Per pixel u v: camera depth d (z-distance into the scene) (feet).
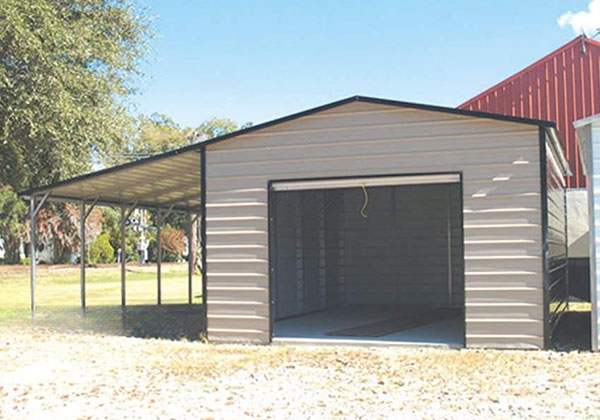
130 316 44.96
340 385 21.76
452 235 52.54
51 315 45.62
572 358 25.45
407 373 23.34
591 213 27.07
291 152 30.96
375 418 17.67
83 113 55.26
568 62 58.54
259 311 31.04
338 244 54.03
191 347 30.37
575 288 49.08
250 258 31.30
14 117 52.08
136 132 67.72
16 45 51.42
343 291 54.44
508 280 27.61
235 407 19.12
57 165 59.41
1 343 32.19
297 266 44.60
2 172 62.85
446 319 41.63
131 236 124.36
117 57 62.85
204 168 32.27
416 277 53.21
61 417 18.39
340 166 30.22
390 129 29.53
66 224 99.30
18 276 87.10
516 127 27.78
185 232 132.87
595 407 18.34
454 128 28.60
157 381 22.84
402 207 53.88
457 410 18.26
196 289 74.64
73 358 27.73
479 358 25.61
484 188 28.09
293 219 44.14
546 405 18.65
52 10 54.70
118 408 19.22
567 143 57.72
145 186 42.73
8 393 21.38
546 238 27.27
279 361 26.20
